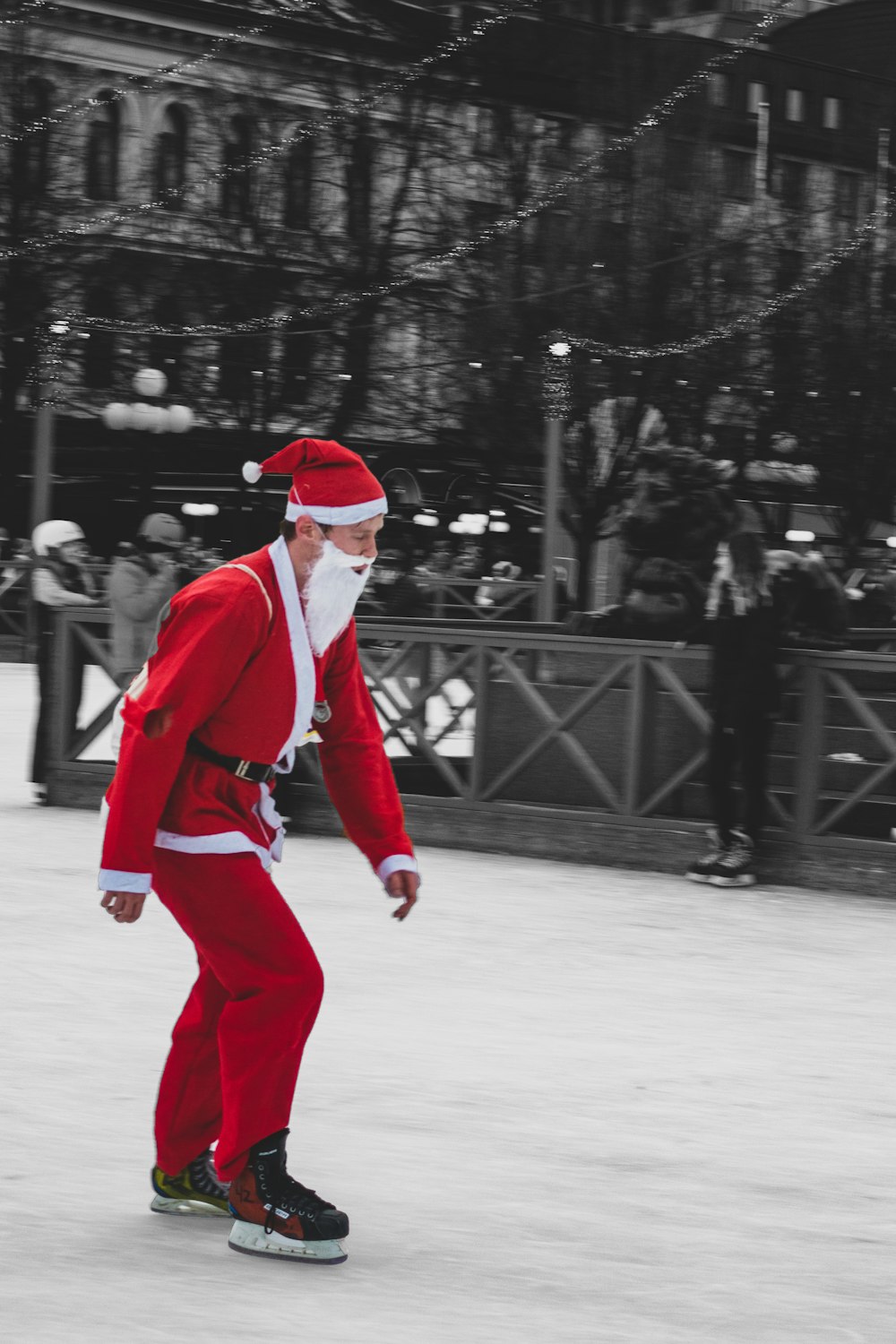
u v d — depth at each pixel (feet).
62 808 47.85
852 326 148.36
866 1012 27.68
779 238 146.82
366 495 16.40
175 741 15.99
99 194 186.50
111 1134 20.31
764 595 38.29
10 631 108.17
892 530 194.90
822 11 270.05
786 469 154.30
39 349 126.41
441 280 151.02
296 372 158.61
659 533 47.73
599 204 142.72
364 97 153.58
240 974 16.33
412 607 120.98
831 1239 17.74
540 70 151.64
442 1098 22.18
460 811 43.32
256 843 16.56
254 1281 16.01
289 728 16.61
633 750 41.19
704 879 39.04
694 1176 19.60
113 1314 15.08
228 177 157.69
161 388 124.57
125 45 189.98
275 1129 16.57
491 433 146.51
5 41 143.64
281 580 16.43
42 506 117.29
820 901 37.40
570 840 41.91
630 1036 25.71
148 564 47.03
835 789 40.57
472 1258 16.84
